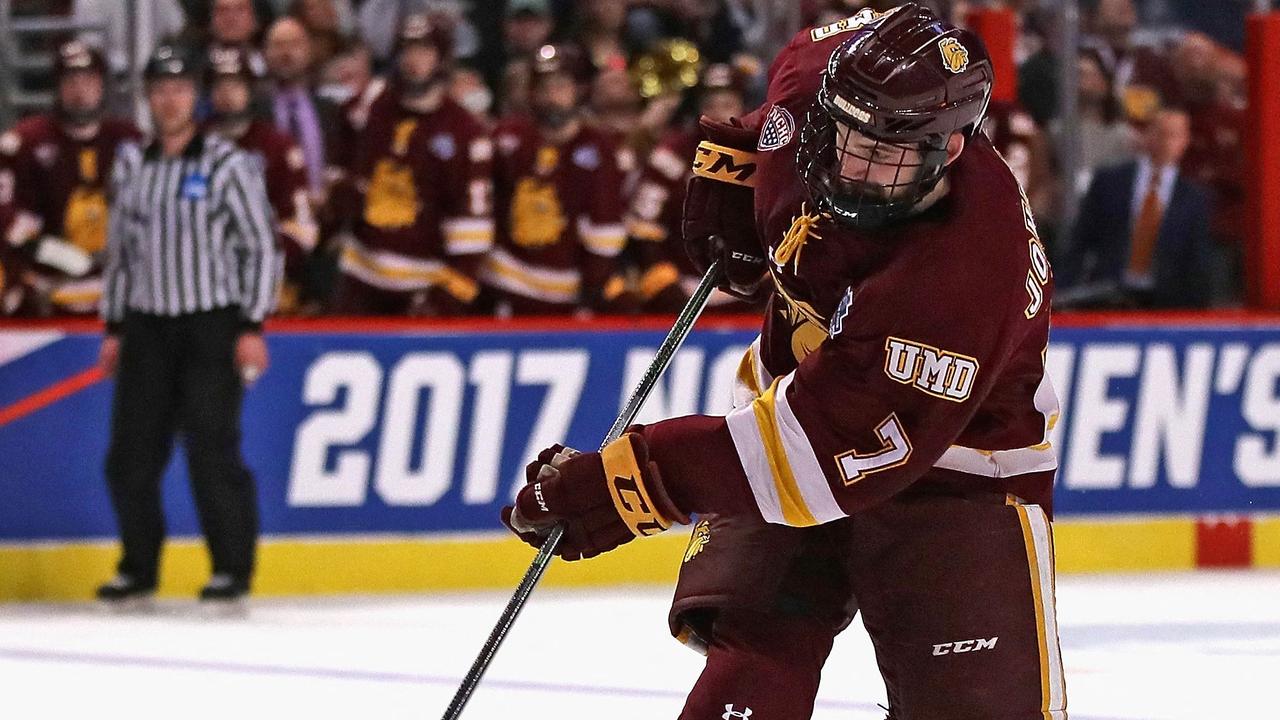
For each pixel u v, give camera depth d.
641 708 16.56
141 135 23.62
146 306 21.58
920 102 8.83
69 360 22.56
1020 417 9.89
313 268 24.48
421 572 23.45
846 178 9.12
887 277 9.07
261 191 21.62
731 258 11.30
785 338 10.57
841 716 16.05
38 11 26.06
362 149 23.52
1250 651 19.53
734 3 27.92
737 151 11.20
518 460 23.64
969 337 9.03
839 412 9.14
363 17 28.36
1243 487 25.64
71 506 22.67
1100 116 27.48
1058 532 24.97
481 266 24.11
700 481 9.54
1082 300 25.70
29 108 25.67
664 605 22.34
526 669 18.39
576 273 24.33
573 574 23.84
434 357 23.34
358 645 19.77
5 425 22.45
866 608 10.06
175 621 21.27
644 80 26.22
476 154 23.38
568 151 24.03
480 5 27.69
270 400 22.97
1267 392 25.64
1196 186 25.70
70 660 18.95
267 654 19.27
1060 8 26.23
